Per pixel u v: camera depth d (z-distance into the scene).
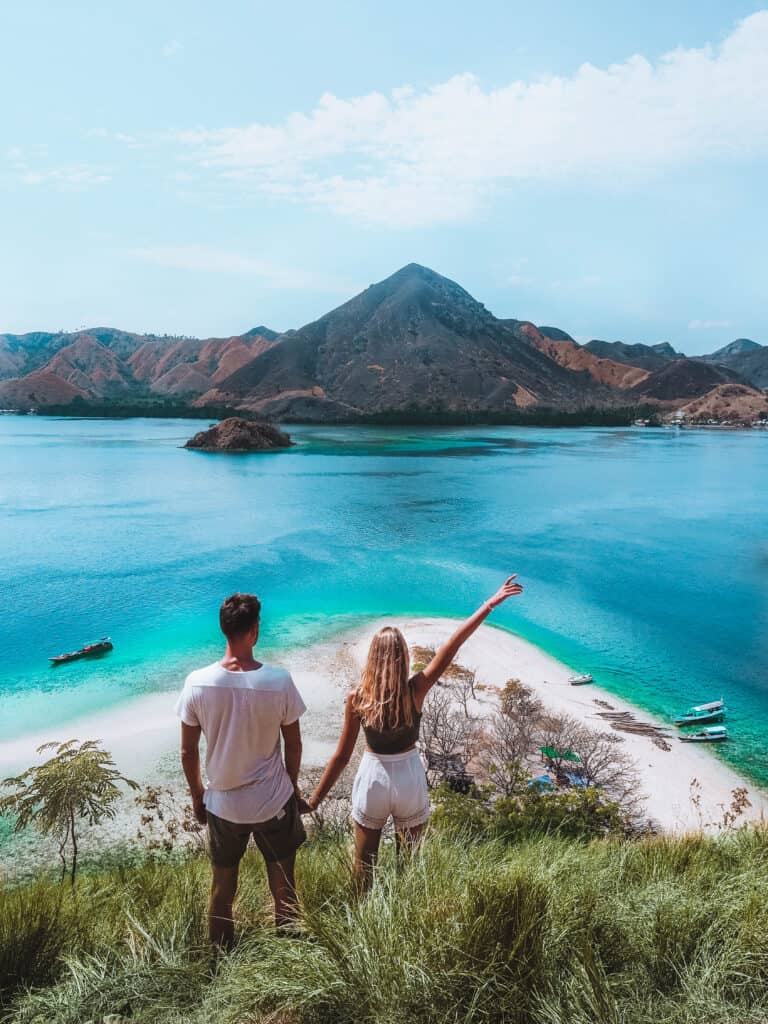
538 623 47.28
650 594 55.69
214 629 45.06
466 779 24.06
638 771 26.27
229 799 3.79
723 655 41.41
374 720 3.96
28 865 19.20
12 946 3.76
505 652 40.44
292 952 3.15
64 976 3.58
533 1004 2.79
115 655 39.94
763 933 3.26
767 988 3.02
